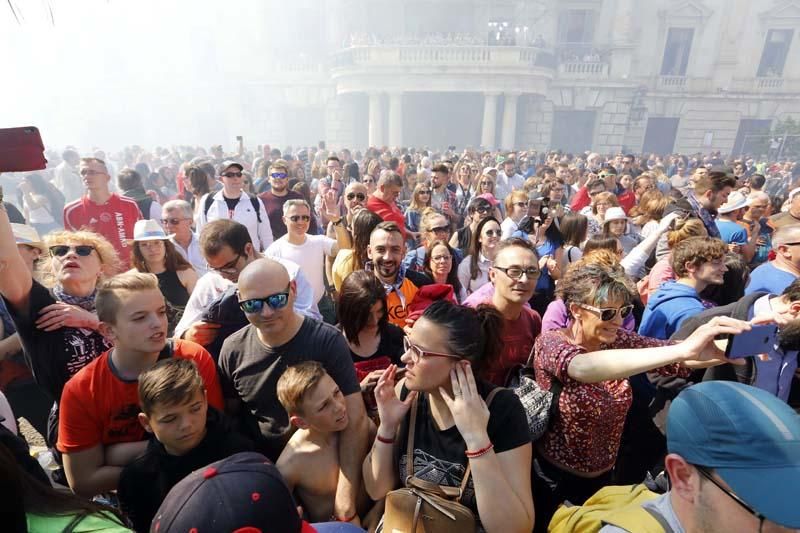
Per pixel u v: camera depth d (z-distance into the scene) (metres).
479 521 1.35
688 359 1.48
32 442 3.25
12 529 0.76
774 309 1.88
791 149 20.34
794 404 2.03
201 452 1.60
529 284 2.17
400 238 2.75
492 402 1.43
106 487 1.72
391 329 2.39
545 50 22.12
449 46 21.17
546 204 3.87
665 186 8.39
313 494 1.74
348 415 1.78
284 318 1.76
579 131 24.81
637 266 3.57
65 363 1.90
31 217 6.80
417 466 1.46
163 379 1.50
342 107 25.80
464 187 8.58
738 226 4.08
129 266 3.93
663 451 2.44
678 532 0.90
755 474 0.78
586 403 1.72
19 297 1.74
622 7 23.27
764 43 23.02
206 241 2.28
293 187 6.79
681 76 23.97
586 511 1.17
